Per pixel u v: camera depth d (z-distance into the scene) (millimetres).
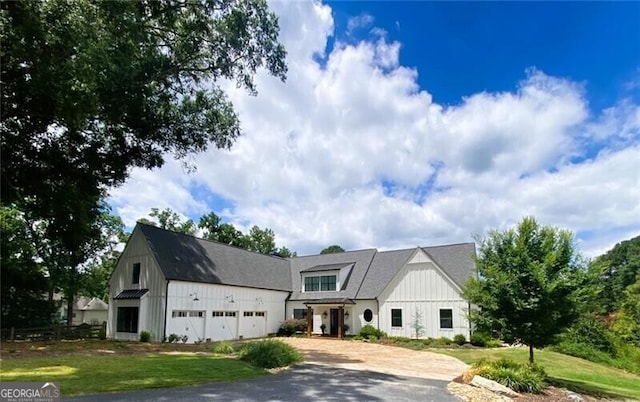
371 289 28578
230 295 26938
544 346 12453
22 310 27031
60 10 9773
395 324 26781
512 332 12219
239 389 9359
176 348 18188
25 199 18391
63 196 17781
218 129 19484
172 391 8805
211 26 15992
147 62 15344
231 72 17109
